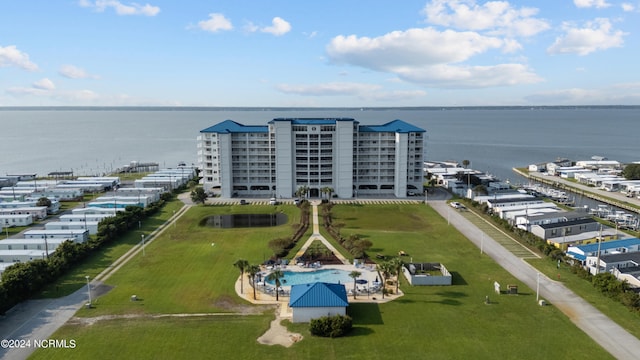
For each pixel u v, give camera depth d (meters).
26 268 102.25
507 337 84.06
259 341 82.50
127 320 90.56
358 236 149.38
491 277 114.56
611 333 85.69
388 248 138.25
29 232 146.25
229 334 85.06
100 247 137.50
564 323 89.69
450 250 136.50
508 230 157.62
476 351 79.06
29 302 98.94
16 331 85.88
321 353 78.38
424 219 174.88
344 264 124.31
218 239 147.75
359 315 93.31
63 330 86.31
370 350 79.38
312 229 159.75
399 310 95.69
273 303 99.19
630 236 149.88
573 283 110.44
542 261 126.69
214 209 192.38
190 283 110.12
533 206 184.62
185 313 93.94
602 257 118.12
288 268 120.56
